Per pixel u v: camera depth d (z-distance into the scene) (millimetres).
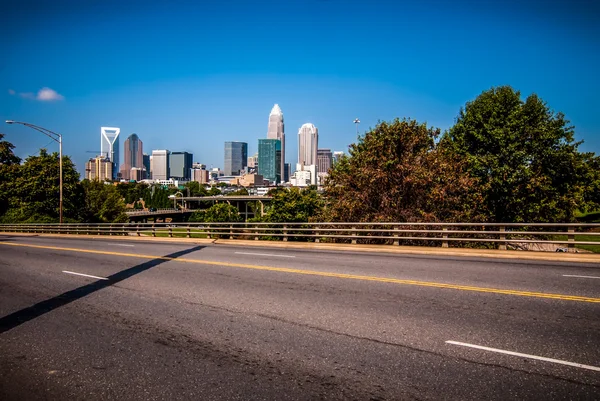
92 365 5367
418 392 4383
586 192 33594
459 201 22984
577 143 26719
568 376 4629
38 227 40719
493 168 25109
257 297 8711
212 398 4383
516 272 10781
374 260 13797
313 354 5500
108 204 66625
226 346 5902
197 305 8219
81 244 24094
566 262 12547
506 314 6910
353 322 6773
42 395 4586
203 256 15992
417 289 8938
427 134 24766
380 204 23250
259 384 4680
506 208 26500
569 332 5980
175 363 5352
